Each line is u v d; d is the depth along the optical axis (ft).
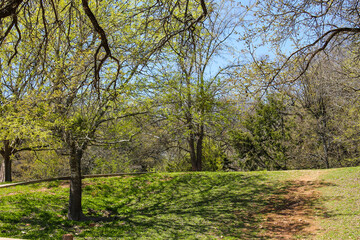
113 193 54.80
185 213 45.01
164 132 78.38
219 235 35.73
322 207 41.52
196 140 85.76
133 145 82.17
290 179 57.62
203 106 51.67
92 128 40.37
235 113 58.08
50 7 31.53
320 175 57.41
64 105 36.37
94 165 93.20
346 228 32.94
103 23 36.04
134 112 45.42
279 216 40.93
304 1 27.48
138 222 41.11
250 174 63.72
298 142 100.99
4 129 39.73
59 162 96.94
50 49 35.86
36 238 30.83
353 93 56.13
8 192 47.21
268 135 100.63
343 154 97.86
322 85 67.00
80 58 27.17
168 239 34.45
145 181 61.82
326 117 87.97
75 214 41.16
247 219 41.11
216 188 56.90
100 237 33.99
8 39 43.06
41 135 37.60
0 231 31.63
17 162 106.93
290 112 105.91
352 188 46.60
